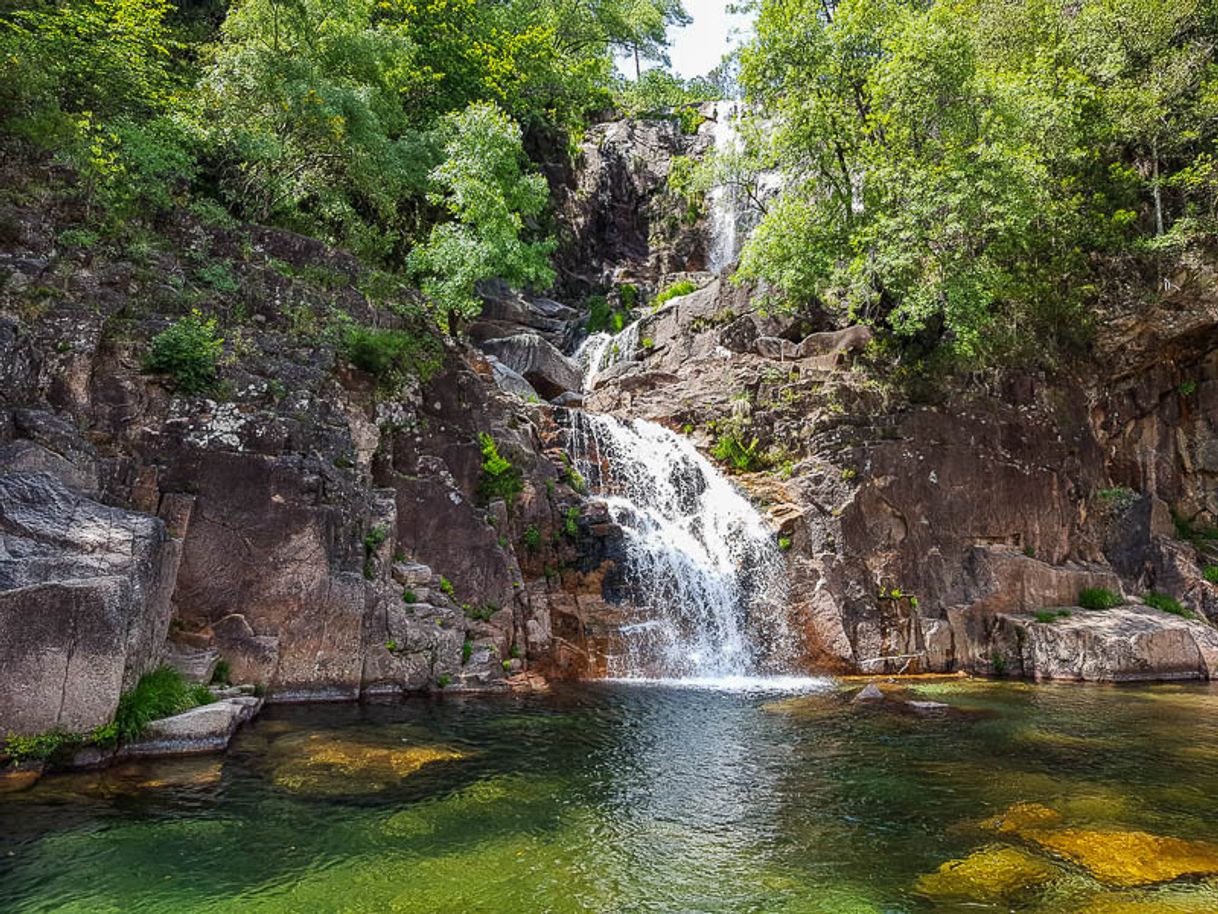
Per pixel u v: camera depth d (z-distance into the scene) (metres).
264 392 13.17
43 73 14.52
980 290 20.59
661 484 20.56
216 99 19.38
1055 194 25.17
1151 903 6.41
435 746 10.38
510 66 31.97
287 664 12.06
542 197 22.05
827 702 14.36
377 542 13.59
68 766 8.60
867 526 20.09
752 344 25.33
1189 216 25.36
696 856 7.27
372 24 29.14
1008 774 10.04
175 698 9.79
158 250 14.44
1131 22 26.36
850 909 6.25
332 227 20.77
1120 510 24.17
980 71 24.86
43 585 8.41
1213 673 18.70
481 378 19.47
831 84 23.98
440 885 6.51
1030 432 22.78
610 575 17.36
